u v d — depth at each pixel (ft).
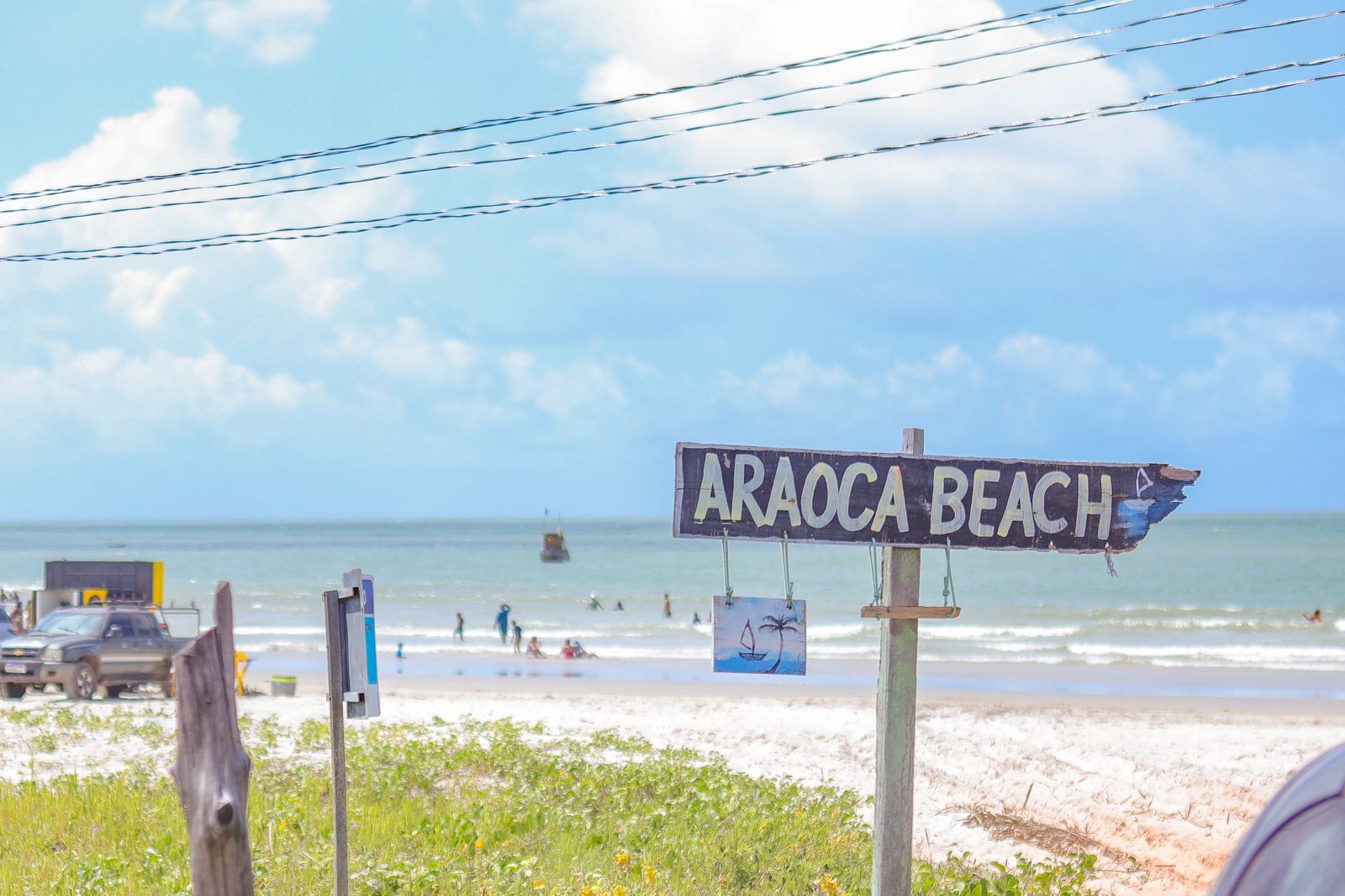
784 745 60.49
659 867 30.73
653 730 64.03
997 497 22.53
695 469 21.74
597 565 377.50
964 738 62.64
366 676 19.72
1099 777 53.62
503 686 92.58
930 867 33.60
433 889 27.45
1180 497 22.88
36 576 375.45
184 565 400.67
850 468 22.13
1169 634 155.33
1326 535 529.45
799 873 30.99
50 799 37.50
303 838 32.24
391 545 571.69
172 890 26.50
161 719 63.57
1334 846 6.03
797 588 274.77
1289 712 77.25
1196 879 37.78
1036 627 165.78
